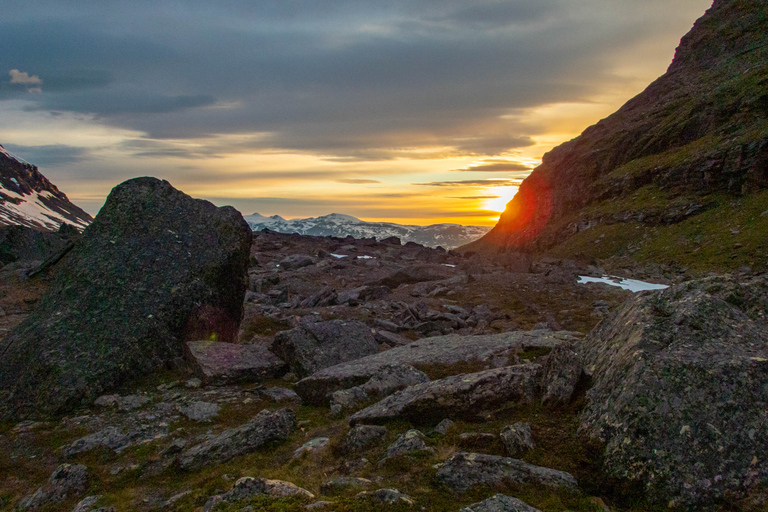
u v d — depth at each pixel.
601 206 121.06
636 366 9.41
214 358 17.98
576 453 9.16
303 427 13.15
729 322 10.10
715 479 7.59
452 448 9.85
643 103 162.00
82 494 10.31
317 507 7.79
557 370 11.62
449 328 28.28
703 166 96.38
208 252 21.08
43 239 43.34
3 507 10.18
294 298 37.38
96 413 14.76
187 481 10.61
